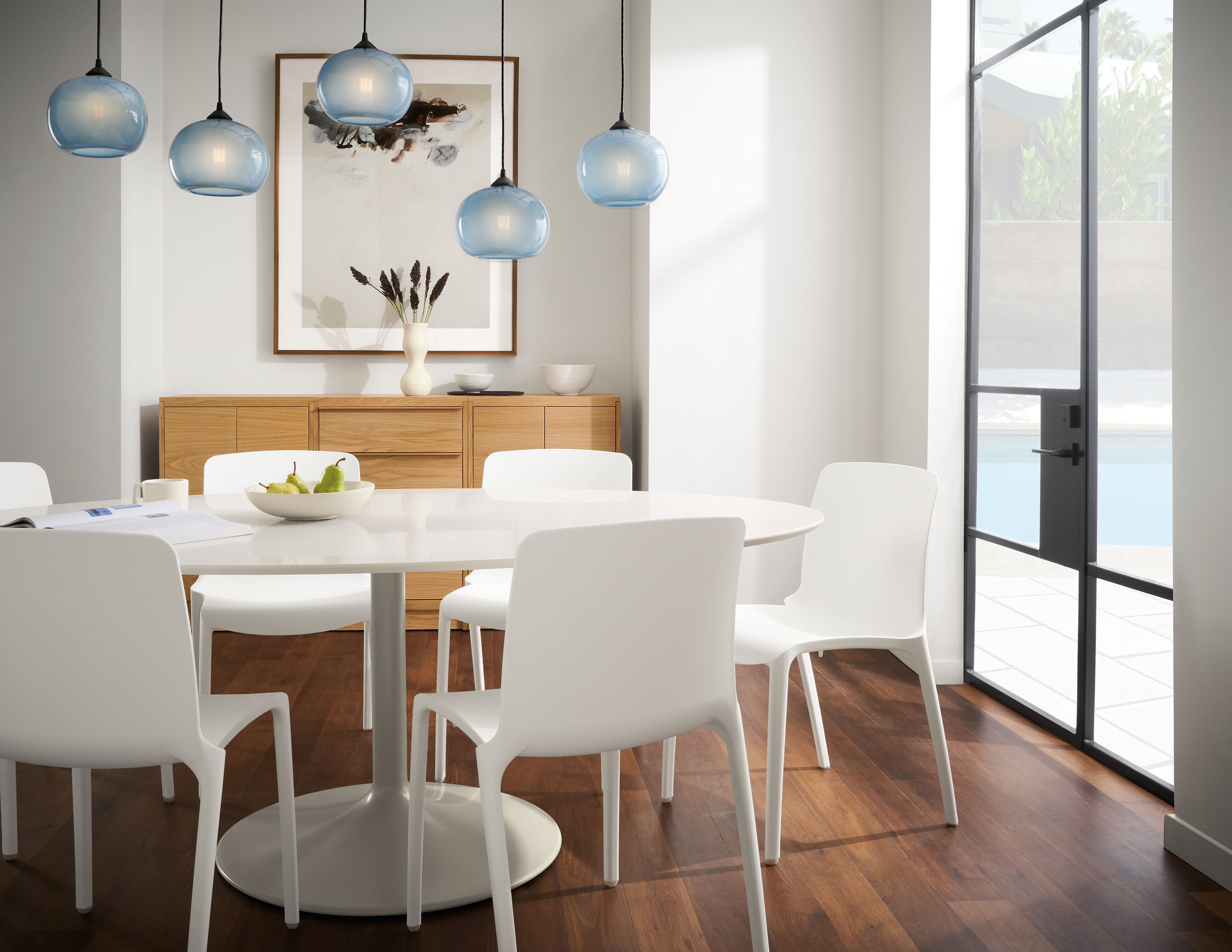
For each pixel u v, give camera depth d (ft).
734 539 5.03
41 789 8.04
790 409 12.84
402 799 7.32
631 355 14.79
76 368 12.92
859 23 12.62
